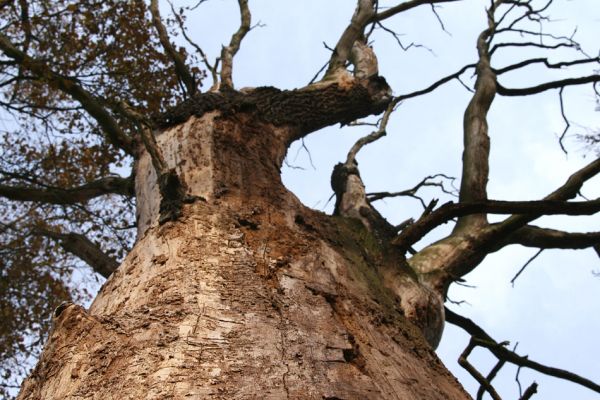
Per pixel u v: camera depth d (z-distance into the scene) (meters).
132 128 8.54
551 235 6.93
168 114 5.53
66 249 7.32
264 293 3.53
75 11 9.54
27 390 3.18
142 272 3.91
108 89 9.44
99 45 9.66
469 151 7.39
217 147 5.09
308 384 2.84
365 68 6.98
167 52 7.27
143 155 5.48
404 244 5.37
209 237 4.05
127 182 7.71
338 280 4.15
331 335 3.35
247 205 4.60
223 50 6.25
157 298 3.47
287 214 4.71
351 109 6.50
